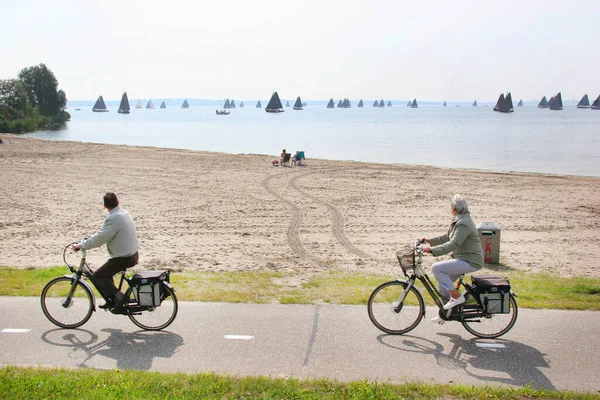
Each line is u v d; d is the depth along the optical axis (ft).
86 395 13.94
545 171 110.63
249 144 188.85
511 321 19.19
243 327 20.06
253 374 16.03
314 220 54.90
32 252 39.55
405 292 19.66
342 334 19.44
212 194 70.49
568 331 19.71
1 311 21.72
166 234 47.73
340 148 170.71
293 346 18.26
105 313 21.86
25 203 61.52
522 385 15.43
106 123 419.95
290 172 93.97
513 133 263.49
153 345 18.39
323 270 34.88
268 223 53.21
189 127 346.54
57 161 104.78
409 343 18.72
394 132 277.85
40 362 16.93
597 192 74.43
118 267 19.98
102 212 56.90
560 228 51.60
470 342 18.81
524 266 37.11
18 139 161.89
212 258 38.78
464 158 137.90
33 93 354.95
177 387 14.67
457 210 19.52
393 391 14.57
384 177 88.33
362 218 55.98
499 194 72.02
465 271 19.39
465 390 14.62
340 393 14.39
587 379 15.83
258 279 29.76
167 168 97.35
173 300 19.81
